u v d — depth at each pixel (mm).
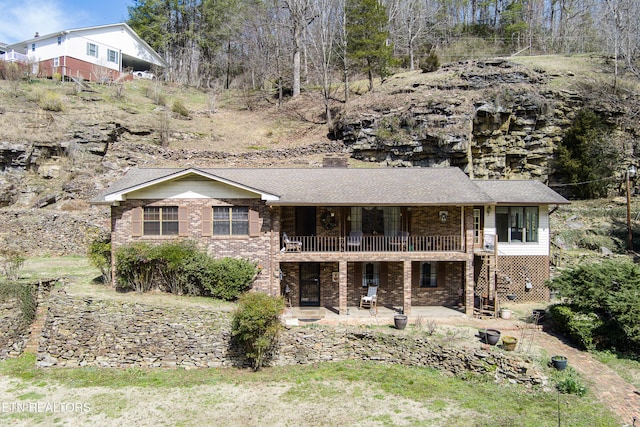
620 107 34781
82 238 27078
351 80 52094
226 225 19109
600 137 33000
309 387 14477
